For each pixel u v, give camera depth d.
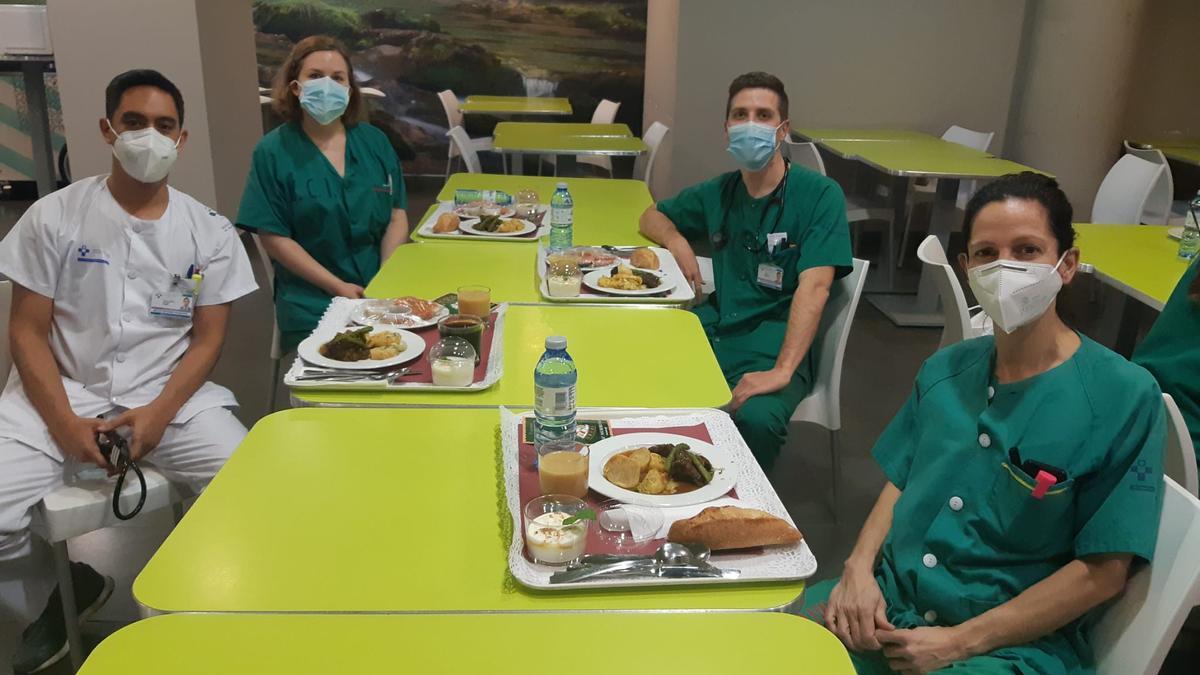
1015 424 1.42
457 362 1.77
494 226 3.06
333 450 1.52
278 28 7.90
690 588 1.18
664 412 1.71
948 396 1.54
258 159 2.90
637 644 1.05
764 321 2.72
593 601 1.14
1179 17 6.16
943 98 6.21
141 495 1.96
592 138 5.42
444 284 2.47
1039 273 1.38
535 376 1.62
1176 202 5.48
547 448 1.42
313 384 1.74
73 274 2.17
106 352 2.19
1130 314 3.23
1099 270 2.83
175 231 2.24
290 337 2.97
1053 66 5.82
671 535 1.26
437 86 8.14
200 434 2.15
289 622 1.07
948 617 1.46
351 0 7.88
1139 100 6.39
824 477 3.18
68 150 5.15
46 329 2.17
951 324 2.56
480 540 1.26
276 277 3.02
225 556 1.20
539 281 2.55
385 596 1.13
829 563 2.65
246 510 1.32
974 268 1.47
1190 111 6.39
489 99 7.41
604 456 1.51
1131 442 1.32
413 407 1.70
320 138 2.97
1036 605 1.34
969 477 1.46
